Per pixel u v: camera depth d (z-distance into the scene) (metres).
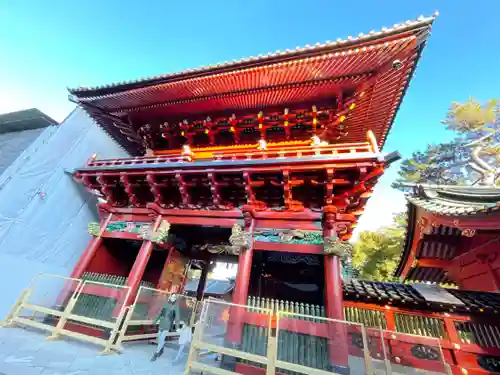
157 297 10.45
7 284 11.59
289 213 8.84
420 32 7.43
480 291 10.47
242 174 9.16
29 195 12.84
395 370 8.21
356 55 8.34
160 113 13.20
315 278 11.91
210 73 10.21
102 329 8.95
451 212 8.86
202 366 6.32
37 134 14.81
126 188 11.31
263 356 6.42
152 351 8.83
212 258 14.45
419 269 14.11
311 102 10.76
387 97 9.71
